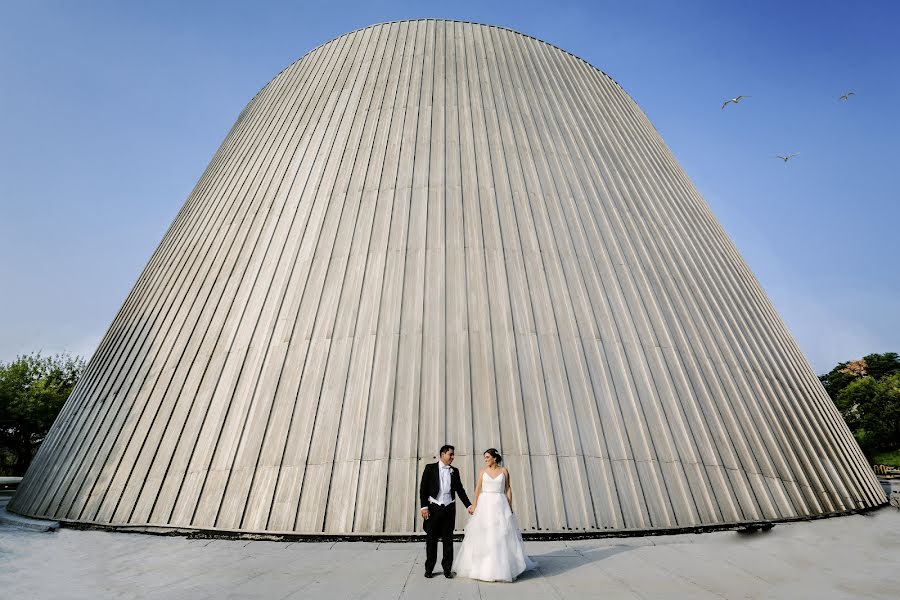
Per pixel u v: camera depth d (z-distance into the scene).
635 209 17.22
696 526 11.25
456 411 11.79
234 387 12.95
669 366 13.70
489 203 15.26
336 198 15.66
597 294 14.27
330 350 12.84
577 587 6.56
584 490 11.12
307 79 20.77
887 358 85.81
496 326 13.03
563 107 19.28
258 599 6.04
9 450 40.12
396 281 13.70
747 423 13.95
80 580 7.10
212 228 17.31
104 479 12.95
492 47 20.55
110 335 18.64
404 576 7.23
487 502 7.26
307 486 11.09
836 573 7.41
